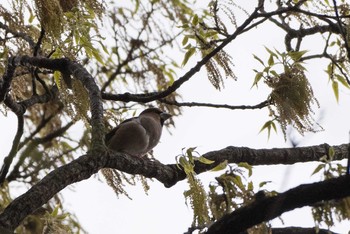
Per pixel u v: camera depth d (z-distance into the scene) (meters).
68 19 10.12
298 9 10.45
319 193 6.46
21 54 10.55
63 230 9.46
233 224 6.52
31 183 11.96
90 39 10.53
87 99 9.06
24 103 10.45
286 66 10.05
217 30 10.73
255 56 10.12
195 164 9.31
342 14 10.98
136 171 8.68
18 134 10.48
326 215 8.12
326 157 9.13
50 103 14.45
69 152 13.00
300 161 9.99
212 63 10.23
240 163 8.94
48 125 14.54
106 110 11.65
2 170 10.80
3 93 9.54
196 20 10.98
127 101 10.62
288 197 6.48
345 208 8.14
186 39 10.96
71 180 7.64
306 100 9.66
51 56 10.28
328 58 10.62
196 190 8.30
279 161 9.91
